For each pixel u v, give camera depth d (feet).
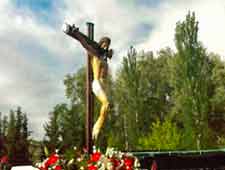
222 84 220.43
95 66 41.78
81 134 201.98
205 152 60.70
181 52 186.91
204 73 184.75
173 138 146.41
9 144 202.49
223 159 61.41
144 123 206.90
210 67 214.28
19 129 206.59
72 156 33.86
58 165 32.89
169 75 231.50
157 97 243.81
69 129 201.16
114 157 33.14
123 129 211.00
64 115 204.54
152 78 247.70
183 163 58.23
